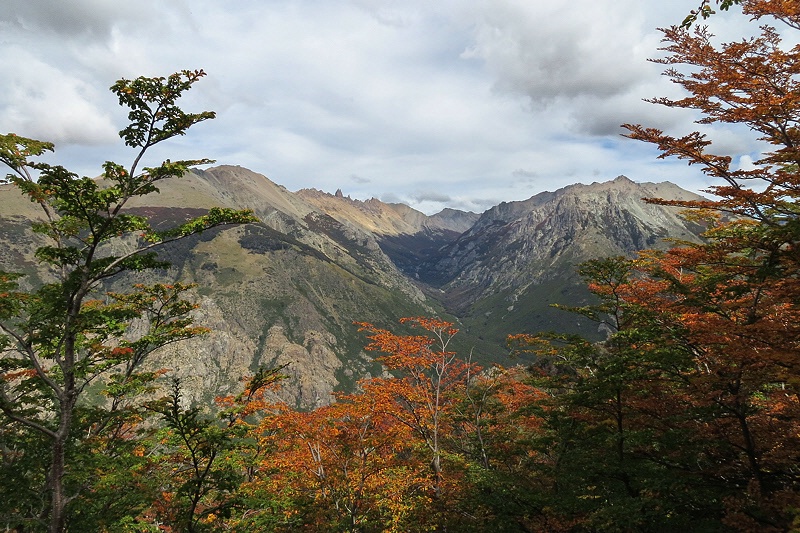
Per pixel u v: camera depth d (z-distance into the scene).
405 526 19.20
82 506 14.55
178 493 12.32
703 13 9.79
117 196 14.37
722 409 12.36
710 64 11.10
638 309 14.91
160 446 19.38
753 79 10.52
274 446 20.89
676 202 11.87
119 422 20.83
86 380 18.28
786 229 9.72
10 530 15.47
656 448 14.55
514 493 16.27
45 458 15.98
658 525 13.34
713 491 12.72
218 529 15.98
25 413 16.64
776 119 10.67
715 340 11.22
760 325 10.33
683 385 14.10
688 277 17.88
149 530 15.66
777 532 10.24
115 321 16.19
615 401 15.75
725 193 10.78
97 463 15.73
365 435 20.30
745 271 11.25
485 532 17.25
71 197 13.48
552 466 17.73
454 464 22.41
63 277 14.97
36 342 15.09
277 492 18.48
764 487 11.60
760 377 10.99
